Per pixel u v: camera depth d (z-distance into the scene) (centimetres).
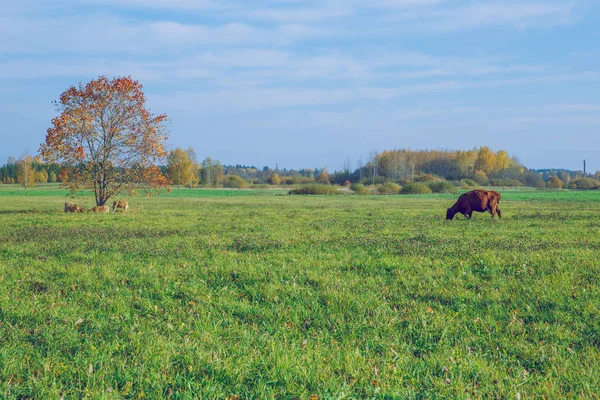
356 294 912
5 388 514
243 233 1989
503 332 710
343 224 2416
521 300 866
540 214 3106
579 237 1778
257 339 676
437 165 17338
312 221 2617
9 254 1431
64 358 600
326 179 16112
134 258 1350
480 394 510
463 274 1080
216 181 13762
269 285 968
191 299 898
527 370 588
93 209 3575
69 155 3531
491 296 891
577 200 6012
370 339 675
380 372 565
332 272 1114
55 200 5844
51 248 1538
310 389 524
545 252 1371
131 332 693
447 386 528
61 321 746
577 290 915
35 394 505
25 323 741
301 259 1301
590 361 598
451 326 729
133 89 3603
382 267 1185
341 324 741
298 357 601
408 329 720
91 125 3572
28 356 606
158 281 1023
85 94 3562
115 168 3753
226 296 914
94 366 578
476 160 16912
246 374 555
